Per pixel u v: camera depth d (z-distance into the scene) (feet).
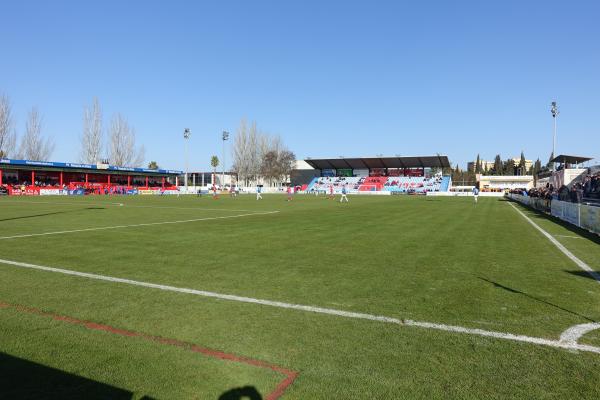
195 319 15.40
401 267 25.70
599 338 13.82
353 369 11.30
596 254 31.50
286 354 12.26
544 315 16.22
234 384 10.39
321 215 70.64
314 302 17.80
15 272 23.49
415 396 9.87
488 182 280.51
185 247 33.45
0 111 167.53
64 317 15.52
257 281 21.66
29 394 9.96
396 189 240.12
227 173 315.99
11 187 160.66
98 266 25.38
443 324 15.08
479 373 11.13
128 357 12.00
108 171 191.93
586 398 9.86
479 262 27.63
